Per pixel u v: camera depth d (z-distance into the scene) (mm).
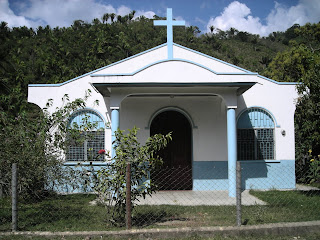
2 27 18203
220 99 11359
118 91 9547
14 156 7074
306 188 11281
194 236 5309
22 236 5270
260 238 5258
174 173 11406
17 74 24266
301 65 21234
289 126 11523
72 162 10844
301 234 5438
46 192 9164
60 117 9031
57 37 52500
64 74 34219
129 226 5457
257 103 11492
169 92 9703
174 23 11031
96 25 65250
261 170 11234
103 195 6117
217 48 70125
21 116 8328
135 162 5938
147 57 11422
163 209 7652
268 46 88062
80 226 6020
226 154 11219
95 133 11133
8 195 7992
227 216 6793
